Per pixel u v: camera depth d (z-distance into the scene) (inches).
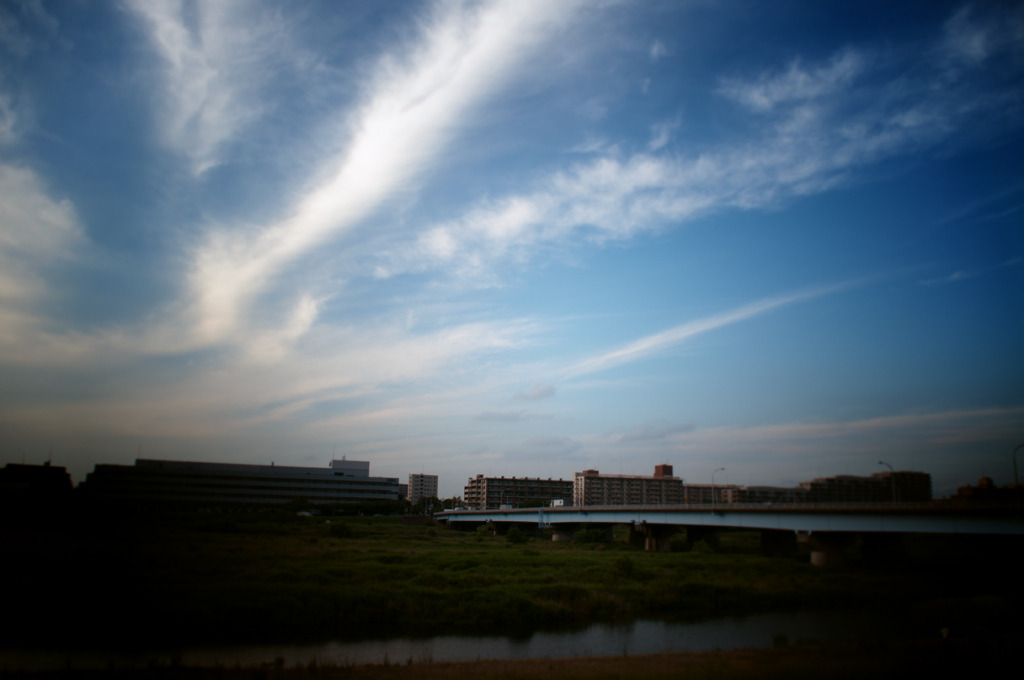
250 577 2460.6
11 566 2450.8
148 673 1358.3
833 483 6958.7
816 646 1614.2
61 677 1320.1
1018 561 3511.3
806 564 3759.8
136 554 2920.8
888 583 3065.9
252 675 1289.4
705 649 1834.4
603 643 1905.8
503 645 1859.0
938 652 1406.3
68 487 5403.5
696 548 4781.0
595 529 5762.8
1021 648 1387.8
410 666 1446.9
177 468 7258.9
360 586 2372.0
